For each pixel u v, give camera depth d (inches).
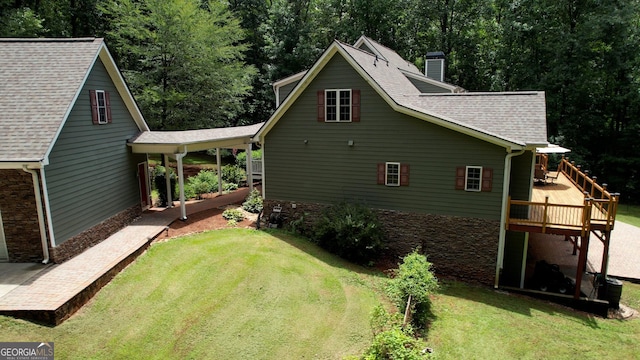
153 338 332.5
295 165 610.2
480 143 495.8
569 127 1164.5
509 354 363.3
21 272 396.8
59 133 412.8
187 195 781.3
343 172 581.3
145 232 542.0
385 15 1396.4
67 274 394.6
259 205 693.3
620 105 1155.9
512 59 1224.8
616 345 393.1
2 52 493.7
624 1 1025.5
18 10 852.6
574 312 466.6
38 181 398.0
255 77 1411.2
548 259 625.3
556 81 1135.0
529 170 505.4
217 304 383.9
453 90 817.5
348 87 556.1
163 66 996.6
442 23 1464.1
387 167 553.3
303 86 577.3
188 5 957.8
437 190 530.6
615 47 1060.5
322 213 581.6
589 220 461.4
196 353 321.7
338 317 382.3
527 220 487.5
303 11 1542.8
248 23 1534.2
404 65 907.4
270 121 605.3
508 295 494.9
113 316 354.6
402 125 535.2
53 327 328.8
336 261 520.1
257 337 345.1
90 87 491.5
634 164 1144.2
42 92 440.8
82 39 508.7
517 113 528.7
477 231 516.1
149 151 600.7
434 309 439.5
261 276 441.7
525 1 1143.0
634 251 674.8
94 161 499.8
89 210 484.4
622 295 521.7
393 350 313.1
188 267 446.6
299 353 330.3
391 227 564.1
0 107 424.5
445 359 348.8
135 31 948.6
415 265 436.5
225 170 958.4
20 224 411.8
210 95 1061.1
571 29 1135.6
